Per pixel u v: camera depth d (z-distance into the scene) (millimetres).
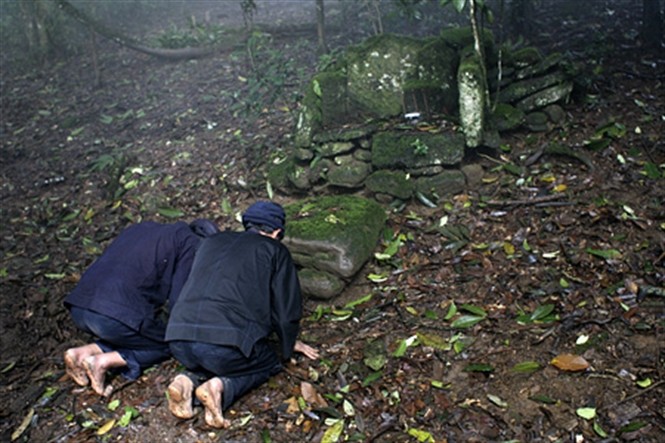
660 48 6914
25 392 3893
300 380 3648
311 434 3295
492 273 4250
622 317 3699
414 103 5484
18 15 11406
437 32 8422
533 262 4262
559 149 5191
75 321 3707
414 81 5516
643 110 5664
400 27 8727
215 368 3346
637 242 4273
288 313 3453
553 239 4430
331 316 4180
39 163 7109
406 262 4512
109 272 3686
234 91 7852
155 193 5984
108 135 7543
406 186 5027
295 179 5438
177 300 3492
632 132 5379
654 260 4098
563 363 3439
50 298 4832
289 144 6215
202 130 7090
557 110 5633
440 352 3703
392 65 5609
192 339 3324
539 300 3957
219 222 5430
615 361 3434
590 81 5969
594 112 5723
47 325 4559
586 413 3146
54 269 5223
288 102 7145
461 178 5070
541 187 4945
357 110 5688
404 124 5414
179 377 3406
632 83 6223
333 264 4301
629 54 6887
